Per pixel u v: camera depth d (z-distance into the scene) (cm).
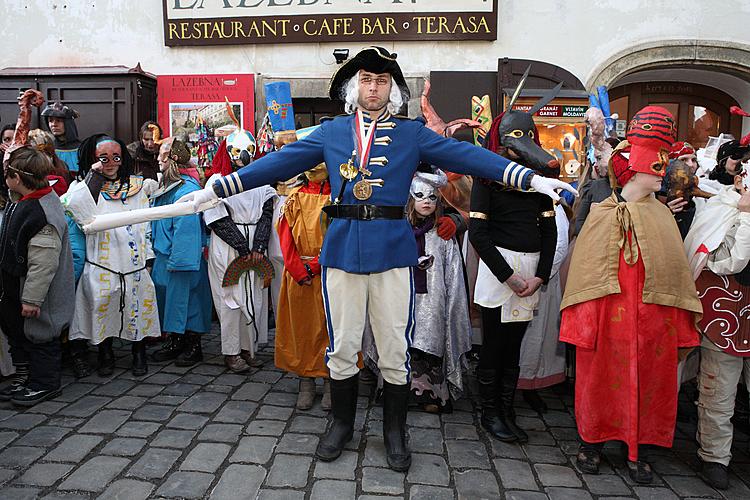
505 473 273
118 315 387
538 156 273
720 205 273
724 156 278
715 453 271
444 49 596
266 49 614
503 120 289
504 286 298
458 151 261
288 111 365
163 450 285
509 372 313
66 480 254
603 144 361
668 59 578
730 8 574
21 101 417
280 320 343
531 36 587
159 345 484
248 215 404
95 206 378
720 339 265
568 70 586
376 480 261
